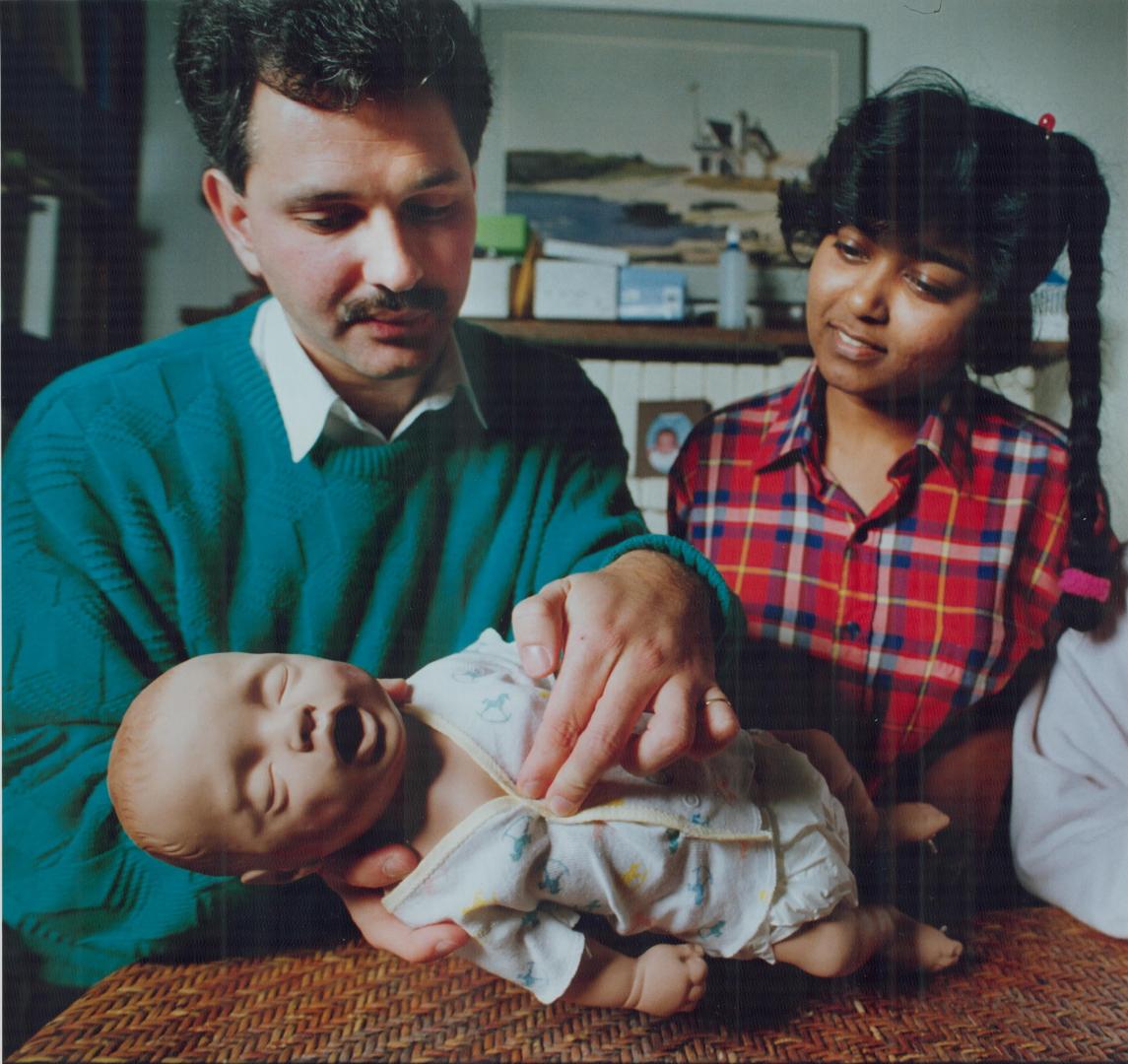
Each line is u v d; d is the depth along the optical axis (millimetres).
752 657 1069
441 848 815
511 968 814
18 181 997
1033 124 1052
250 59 862
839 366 1078
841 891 869
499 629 1016
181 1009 838
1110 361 1091
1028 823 1048
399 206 913
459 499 1025
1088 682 1052
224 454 970
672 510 1136
